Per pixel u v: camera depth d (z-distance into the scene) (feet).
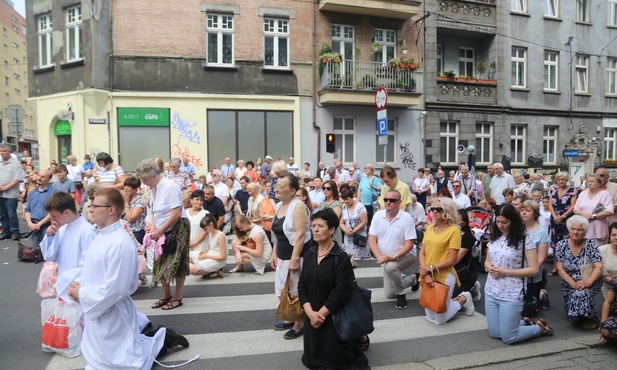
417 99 61.52
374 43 62.08
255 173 51.13
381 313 19.40
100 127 53.57
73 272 14.34
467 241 19.93
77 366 13.69
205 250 24.71
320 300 13.29
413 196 30.89
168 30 54.95
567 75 78.13
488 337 16.71
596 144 78.79
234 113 57.47
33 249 27.91
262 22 58.03
